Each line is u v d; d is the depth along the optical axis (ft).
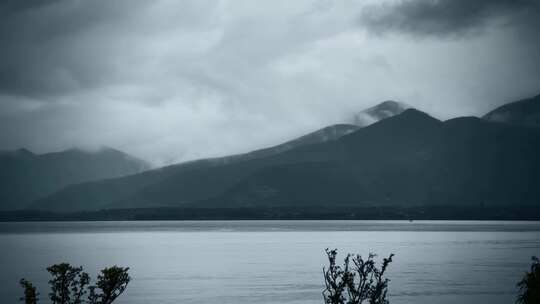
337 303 103.65
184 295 283.18
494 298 274.36
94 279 317.83
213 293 288.92
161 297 276.21
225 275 368.48
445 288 303.89
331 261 104.94
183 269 408.46
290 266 427.33
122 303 258.78
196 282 334.03
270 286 313.94
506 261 458.91
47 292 281.95
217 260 483.92
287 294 284.61
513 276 356.79
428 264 433.07
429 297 275.59
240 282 331.57
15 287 306.96
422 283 323.16
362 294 104.63
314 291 293.23
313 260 476.95
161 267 423.23
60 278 102.68
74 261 472.44
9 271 390.01
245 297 275.59
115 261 473.67
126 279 104.27
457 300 268.21
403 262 450.71
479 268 403.75
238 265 437.58
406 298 272.51
